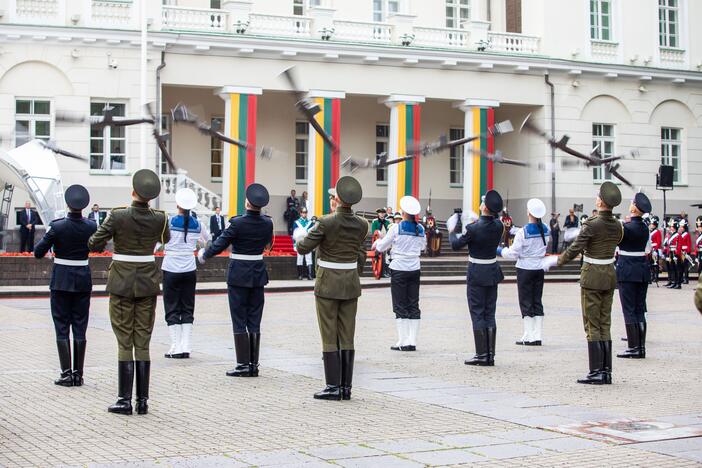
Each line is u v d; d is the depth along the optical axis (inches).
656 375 561.3
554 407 456.4
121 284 437.1
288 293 1166.3
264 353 639.1
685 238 1323.8
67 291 505.7
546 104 1720.0
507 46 1702.8
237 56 1509.6
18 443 379.2
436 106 1784.0
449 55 1631.4
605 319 531.5
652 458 357.7
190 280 614.9
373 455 358.6
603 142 1772.9
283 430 403.2
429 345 690.8
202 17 1501.0
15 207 1365.7
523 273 694.5
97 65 1416.1
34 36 1380.4
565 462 350.9
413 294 661.3
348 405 459.5
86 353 628.4
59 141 1390.3
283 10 1646.2
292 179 1669.5
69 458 354.3
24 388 503.2
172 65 1469.0
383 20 1729.8
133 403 459.8
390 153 1631.4
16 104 1391.5
